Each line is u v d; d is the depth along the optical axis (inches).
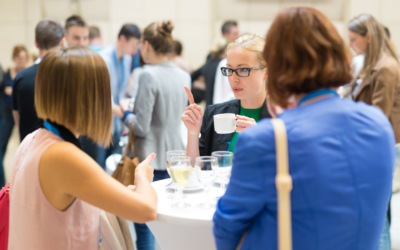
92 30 175.6
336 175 34.4
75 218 46.4
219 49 175.6
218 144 73.4
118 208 44.4
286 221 34.2
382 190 36.4
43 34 105.7
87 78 46.1
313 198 34.1
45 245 44.7
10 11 279.0
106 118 48.6
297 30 37.1
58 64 45.8
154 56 100.8
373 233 36.5
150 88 96.7
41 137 46.4
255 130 36.1
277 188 34.0
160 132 99.7
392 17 264.7
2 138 180.5
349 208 34.5
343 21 273.7
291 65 37.0
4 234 53.7
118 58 143.2
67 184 43.3
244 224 38.0
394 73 103.7
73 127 47.0
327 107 36.5
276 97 38.7
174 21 272.5
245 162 35.8
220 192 61.7
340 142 35.2
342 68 37.1
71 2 275.6
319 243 34.5
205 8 271.7
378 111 39.1
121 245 58.5
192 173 63.0
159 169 99.6
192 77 198.8
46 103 46.3
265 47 39.6
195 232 50.8
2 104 178.2
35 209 44.5
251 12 279.9
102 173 44.6
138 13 270.8
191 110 69.7
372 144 36.3
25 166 45.3
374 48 106.9
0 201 53.3
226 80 152.5
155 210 47.9
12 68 206.1
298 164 34.5
